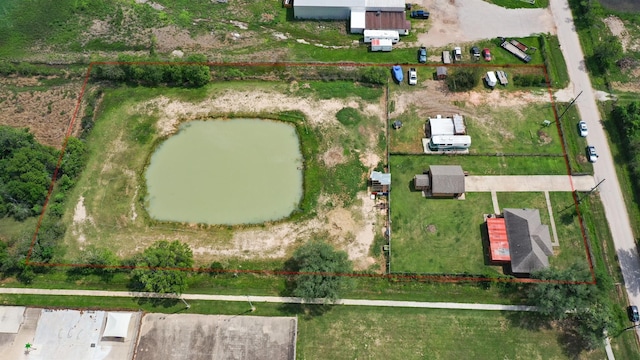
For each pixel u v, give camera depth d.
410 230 68.06
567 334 60.94
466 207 69.50
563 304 57.91
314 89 80.94
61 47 88.50
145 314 62.81
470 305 62.91
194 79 80.44
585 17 86.88
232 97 80.44
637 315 60.81
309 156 74.25
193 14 92.38
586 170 71.81
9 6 93.00
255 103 79.69
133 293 64.56
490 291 63.88
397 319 62.41
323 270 59.91
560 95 79.06
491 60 83.19
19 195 68.38
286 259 66.50
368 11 87.31
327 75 82.00
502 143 74.62
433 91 80.00
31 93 82.38
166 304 63.84
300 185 72.31
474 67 82.50
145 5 93.44
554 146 74.19
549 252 63.97
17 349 60.03
